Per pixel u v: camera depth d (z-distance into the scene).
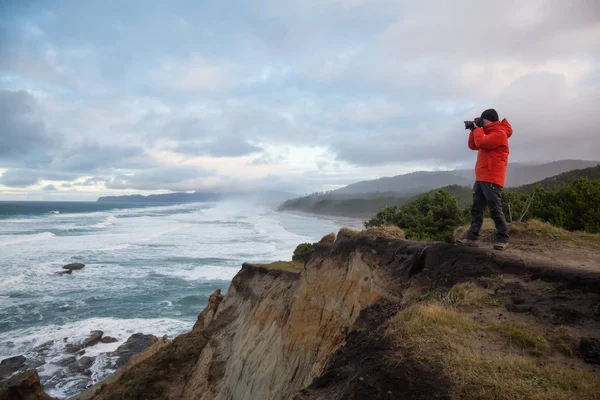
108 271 45.81
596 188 18.00
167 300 36.09
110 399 16.61
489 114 8.02
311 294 13.20
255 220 128.25
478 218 8.33
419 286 8.09
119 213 170.62
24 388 18.86
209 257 54.47
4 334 27.92
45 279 41.66
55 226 97.88
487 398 3.96
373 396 4.35
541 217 19.02
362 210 175.50
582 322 5.30
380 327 6.31
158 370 17.80
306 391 5.55
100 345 26.84
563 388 4.01
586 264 7.00
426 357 4.74
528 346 4.97
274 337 14.92
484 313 5.99
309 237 77.00
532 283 6.55
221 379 16.31
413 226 24.48
